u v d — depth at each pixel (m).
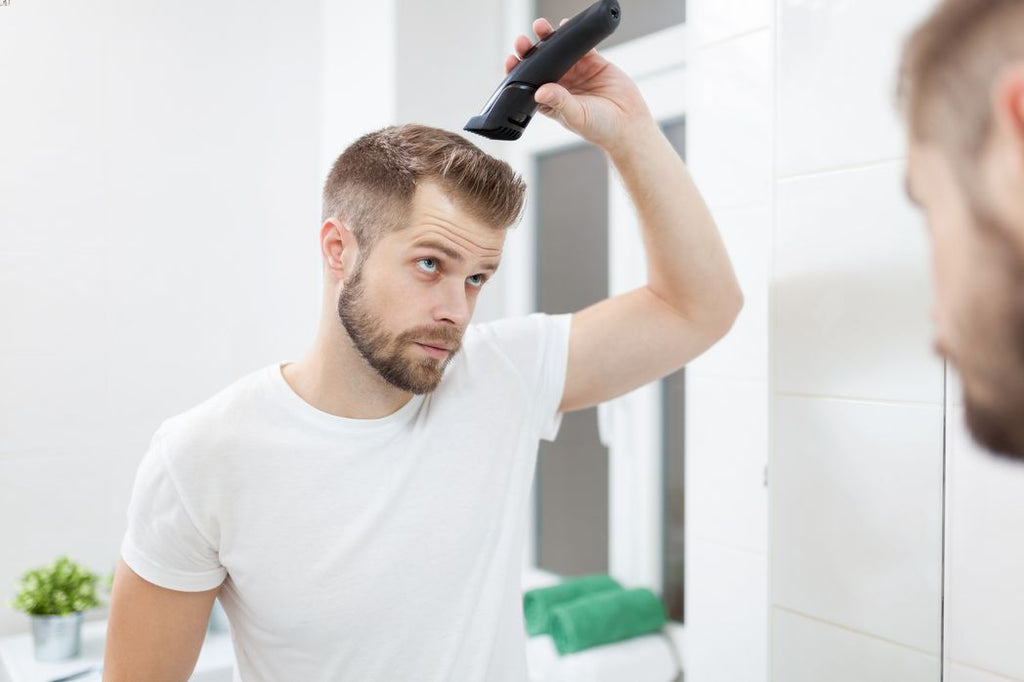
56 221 1.50
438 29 1.59
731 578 1.03
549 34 0.67
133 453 1.58
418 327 0.67
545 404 0.83
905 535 0.64
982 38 0.55
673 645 1.36
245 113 1.69
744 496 1.01
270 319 1.73
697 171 1.06
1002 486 0.56
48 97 1.48
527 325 0.85
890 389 0.64
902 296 0.63
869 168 0.65
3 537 1.46
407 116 1.55
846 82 0.66
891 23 0.62
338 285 0.72
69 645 1.36
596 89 0.72
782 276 0.73
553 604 1.35
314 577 0.71
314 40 1.77
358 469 0.73
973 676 0.59
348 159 0.71
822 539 0.70
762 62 0.96
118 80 1.55
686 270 0.75
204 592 0.73
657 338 0.79
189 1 1.62
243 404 0.74
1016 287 0.54
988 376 0.56
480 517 0.77
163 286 1.61
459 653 0.74
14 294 1.46
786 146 0.72
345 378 0.73
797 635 0.73
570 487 1.63
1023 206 0.53
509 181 0.69
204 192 1.65
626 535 1.47
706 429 1.06
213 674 1.33
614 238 1.48
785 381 0.73
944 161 0.58
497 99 0.64
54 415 1.50
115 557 1.57
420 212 0.65
